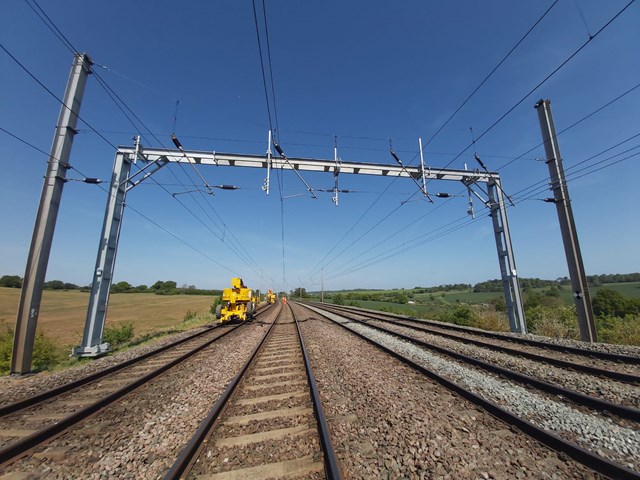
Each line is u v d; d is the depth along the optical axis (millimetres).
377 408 5832
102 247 13523
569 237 14391
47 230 11258
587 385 7188
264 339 14516
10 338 12703
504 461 4070
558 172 14852
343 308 43438
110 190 14086
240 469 3936
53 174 11578
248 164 15406
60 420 5586
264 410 5875
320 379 7820
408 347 11977
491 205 17953
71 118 12117
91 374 8688
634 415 5246
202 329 19641
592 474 3803
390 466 3953
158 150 15039
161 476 3939
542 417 5520
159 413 6008
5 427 5684
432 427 4992
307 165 15617
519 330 16469
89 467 4215
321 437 4602
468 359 9336
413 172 16625
